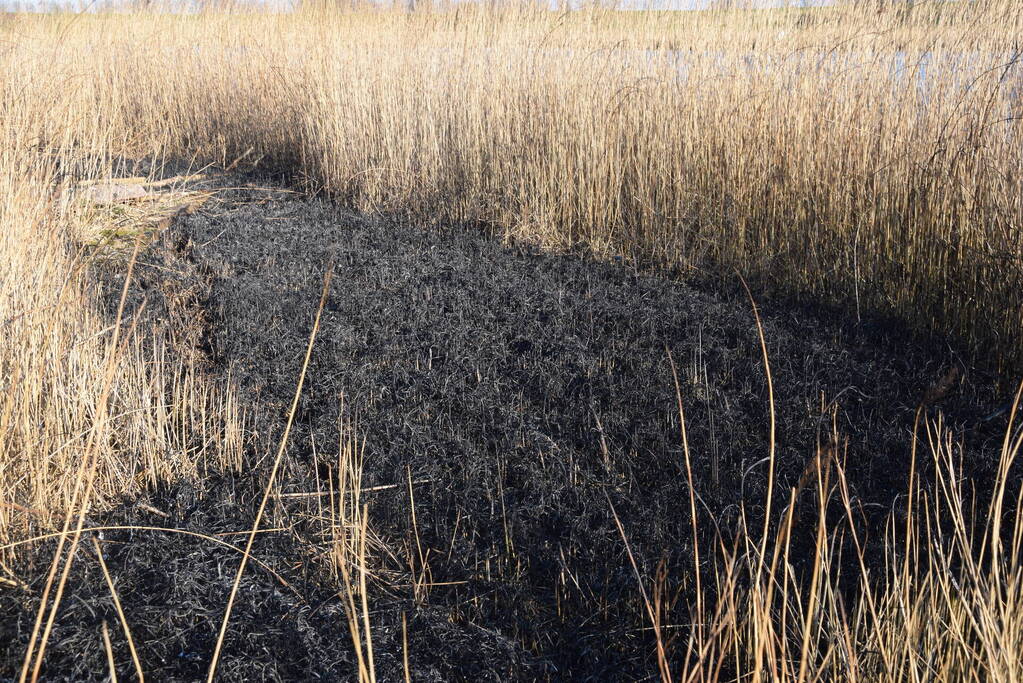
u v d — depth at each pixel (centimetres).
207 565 253
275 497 285
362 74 756
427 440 325
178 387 358
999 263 404
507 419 343
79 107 614
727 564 210
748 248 558
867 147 492
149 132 987
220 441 323
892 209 475
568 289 520
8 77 545
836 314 491
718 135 579
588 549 266
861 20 535
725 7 605
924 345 443
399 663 221
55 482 277
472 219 671
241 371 382
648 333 441
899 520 280
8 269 301
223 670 217
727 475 308
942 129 449
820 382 383
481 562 261
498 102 690
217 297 482
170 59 1019
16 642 220
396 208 708
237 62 958
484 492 296
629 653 230
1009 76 430
